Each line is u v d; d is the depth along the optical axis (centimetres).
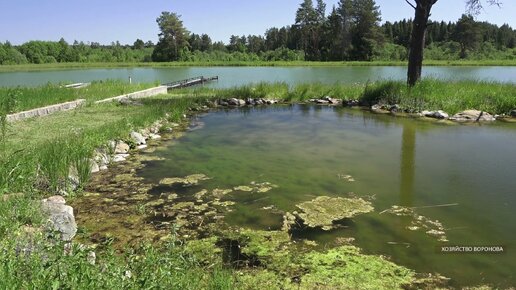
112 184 657
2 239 349
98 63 7000
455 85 1500
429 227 494
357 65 5778
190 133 1067
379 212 539
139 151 873
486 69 4372
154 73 4575
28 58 7069
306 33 7862
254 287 367
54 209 477
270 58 7694
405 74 3831
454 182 652
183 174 708
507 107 1278
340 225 501
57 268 265
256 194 609
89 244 446
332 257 423
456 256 426
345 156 816
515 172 700
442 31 8531
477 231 482
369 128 1107
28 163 592
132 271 311
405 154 827
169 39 7756
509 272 396
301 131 1077
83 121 1029
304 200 582
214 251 436
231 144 934
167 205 569
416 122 1188
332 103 1619
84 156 710
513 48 8125
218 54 8294
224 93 1725
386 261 415
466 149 862
